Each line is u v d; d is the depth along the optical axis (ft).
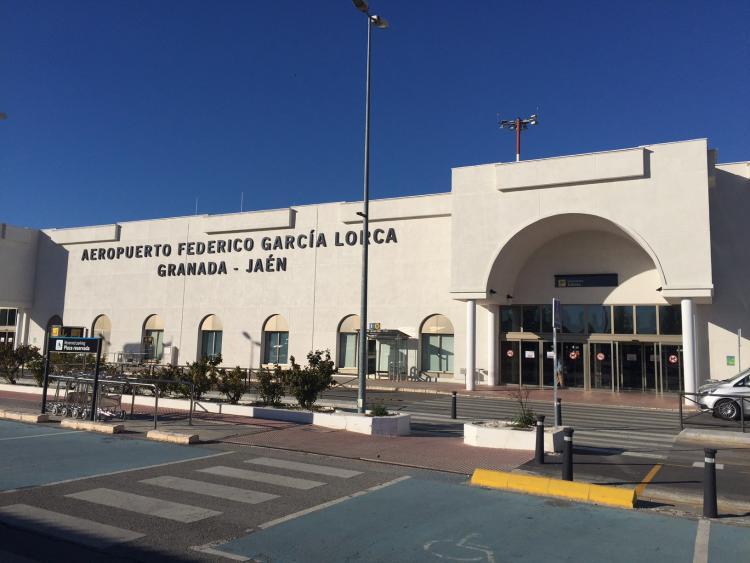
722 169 83.87
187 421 46.44
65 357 69.00
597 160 80.69
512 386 94.89
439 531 20.33
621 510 23.72
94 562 16.93
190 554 17.70
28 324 141.28
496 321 97.55
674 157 76.79
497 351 97.25
